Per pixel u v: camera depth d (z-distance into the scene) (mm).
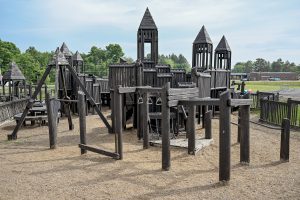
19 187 6789
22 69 69750
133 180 7180
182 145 10547
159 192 6410
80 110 9750
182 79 16656
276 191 6477
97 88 22297
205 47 18281
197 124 16000
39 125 15922
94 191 6508
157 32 16766
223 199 6051
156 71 14969
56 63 12852
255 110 22625
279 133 13680
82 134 9828
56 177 7457
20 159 9266
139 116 12391
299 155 9633
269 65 186375
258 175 7539
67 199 6102
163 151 7930
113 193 6375
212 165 8477
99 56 100125
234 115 20375
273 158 9234
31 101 12664
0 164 8695
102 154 9289
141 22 16609
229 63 21453
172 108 13297
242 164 8477
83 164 8609
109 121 17859
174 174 7629
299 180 7176
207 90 15633
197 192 6398
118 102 9016
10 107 18703
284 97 35250
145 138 10656
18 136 13258
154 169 8070
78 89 20781
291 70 169500
